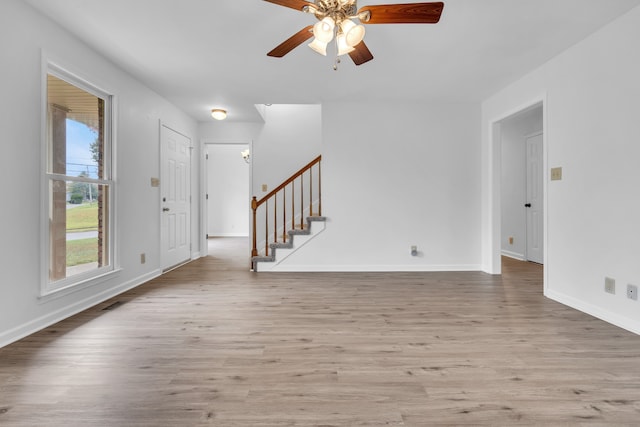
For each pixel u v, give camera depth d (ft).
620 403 5.20
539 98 11.43
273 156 19.36
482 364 6.49
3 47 7.25
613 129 8.61
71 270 9.65
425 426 4.67
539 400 5.29
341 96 14.79
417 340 7.66
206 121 19.25
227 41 9.74
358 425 4.70
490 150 14.90
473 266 15.76
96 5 7.91
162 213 14.96
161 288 12.42
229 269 16.10
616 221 8.54
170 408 5.08
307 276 14.56
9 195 7.41
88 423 4.71
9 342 7.40
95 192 10.69
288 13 8.32
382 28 8.96
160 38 9.54
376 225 15.67
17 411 4.98
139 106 12.90
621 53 8.36
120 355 6.87
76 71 9.45
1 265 7.24
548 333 8.04
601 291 9.00
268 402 5.25
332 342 7.55
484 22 8.66
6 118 7.33
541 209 17.52
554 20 8.55
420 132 15.64
